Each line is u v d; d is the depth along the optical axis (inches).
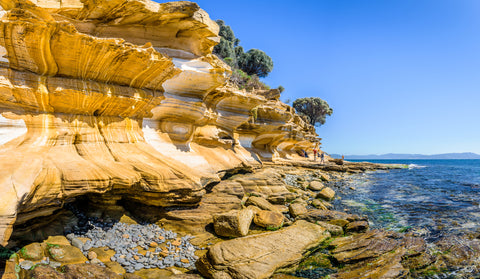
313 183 690.8
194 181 327.6
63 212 273.9
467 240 327.3
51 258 210.2
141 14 331.6
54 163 242.4
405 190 724.7
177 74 372.2
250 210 347.3
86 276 191.8
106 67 287.4
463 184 860.0
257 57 1806.1
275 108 763.4
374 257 267.6
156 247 263.6
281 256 253.1
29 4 211.8
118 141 330.0
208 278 223.0
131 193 300.7
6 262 186.2
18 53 237.3
